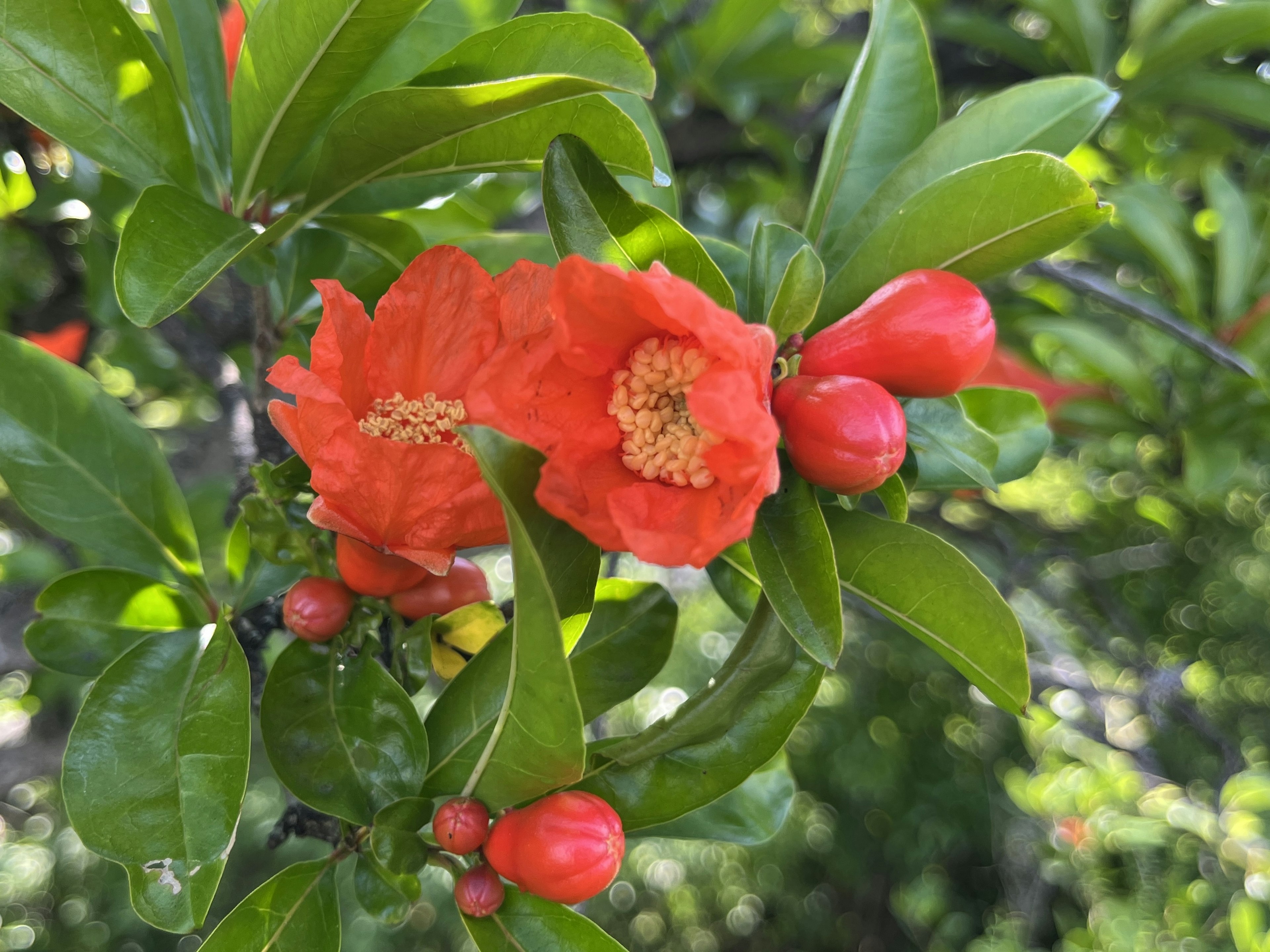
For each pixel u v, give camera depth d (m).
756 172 0.58
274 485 0.20
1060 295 0.50
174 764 0.18
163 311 0.18
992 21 0.45
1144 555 0.66
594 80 0.18
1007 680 0.18
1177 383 0.44
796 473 0.18
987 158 0.23
